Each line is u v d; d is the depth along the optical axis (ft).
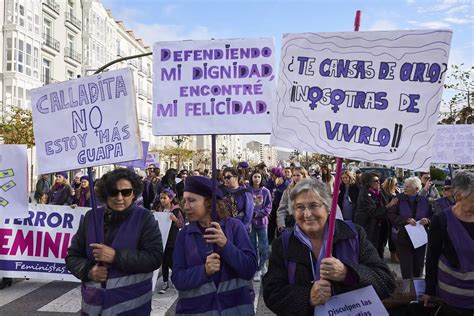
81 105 10.83
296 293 8.21
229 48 10.72
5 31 105.91
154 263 10.12
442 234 10.41
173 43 10.89
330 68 8.54
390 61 8.26
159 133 10.84
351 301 8.05
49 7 122.31
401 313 11.21
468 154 23.07
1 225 23.40
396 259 28.53
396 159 8.16
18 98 106.93
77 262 10.34
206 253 9.83
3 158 19.12
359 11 8.41
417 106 8.11
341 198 26.48
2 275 23.20
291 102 8.73
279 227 23.25
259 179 24.89
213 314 9.45
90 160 10.68
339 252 8.43
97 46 153.17
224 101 10.67
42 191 43.78
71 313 18.63
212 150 10.60
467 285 10.04
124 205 10.36
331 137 8.49
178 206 22.13
